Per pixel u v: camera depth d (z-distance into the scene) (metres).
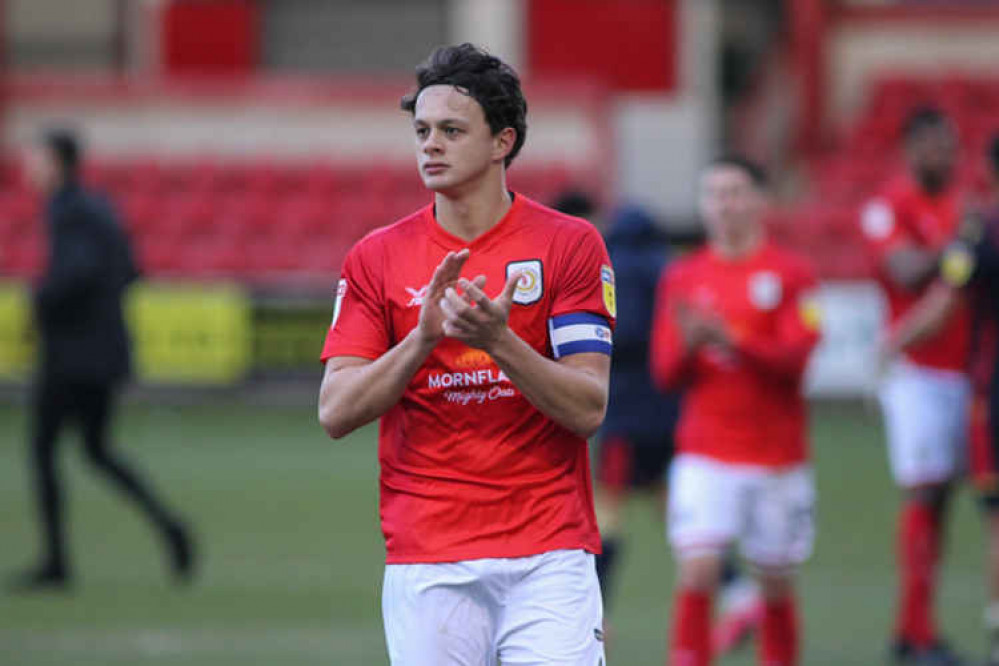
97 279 28.06
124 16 79.50
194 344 55.53
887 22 75.00
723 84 87.06
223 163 72.25
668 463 23.25
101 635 24.45
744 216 20.92
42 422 28.31
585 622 12.25
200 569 30.17
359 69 79.50
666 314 20.98
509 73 12.24
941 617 26.42
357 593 27.98
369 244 12.66
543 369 11.73
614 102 77.50
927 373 23.61
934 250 23.45
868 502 38.50
